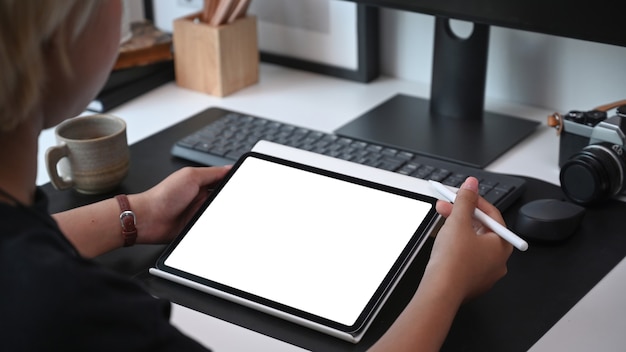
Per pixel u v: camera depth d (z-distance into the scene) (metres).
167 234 0.99
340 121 1.32
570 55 1.30
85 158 1.06
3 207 0.59
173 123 1.32
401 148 1.21
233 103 1.40
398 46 1.46
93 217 0.95
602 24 1.04
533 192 1.09
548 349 0.81
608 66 1.27
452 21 1.37
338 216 0.91
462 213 0.84
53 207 1.06
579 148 1.10
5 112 0.61
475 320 0.85
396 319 0.82
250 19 1.42
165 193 0.98
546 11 1.08
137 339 0.58
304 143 1.18
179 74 1.45
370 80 1.47
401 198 0.92
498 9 1.12
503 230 0.84
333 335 0.82
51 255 0.59
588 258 0.95
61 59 0.63
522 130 1.26
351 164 0.99
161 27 1.62
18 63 0.59
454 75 1.28
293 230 0.91
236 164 1.00
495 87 1.39
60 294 0.57
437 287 0.77
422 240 0.87
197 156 1.17
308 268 0.87
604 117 1.08
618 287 0.90
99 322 0.57
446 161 1.18
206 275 0.89
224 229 0.93
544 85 1.34
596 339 0.82
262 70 1.53
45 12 0.58
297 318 0.83
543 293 0.89
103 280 0.59
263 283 0.87
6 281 0.57
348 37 1.45
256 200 0.95
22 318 0.57
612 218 1.03
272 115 1.35
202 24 1.39
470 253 0.80
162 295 0.89
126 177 1.12
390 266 0.85
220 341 0.83
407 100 1.38
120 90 1.39
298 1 1.48
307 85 1.46
